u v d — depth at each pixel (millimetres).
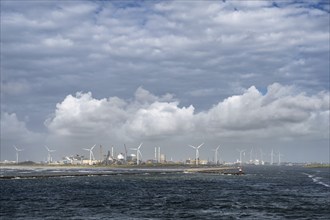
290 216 64938
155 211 69812
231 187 128625
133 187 126812
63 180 163750
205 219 61875
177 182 154875
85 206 76188
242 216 64875
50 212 67938
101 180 166375
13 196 93562
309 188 124438
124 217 63094
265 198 92438
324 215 65875
